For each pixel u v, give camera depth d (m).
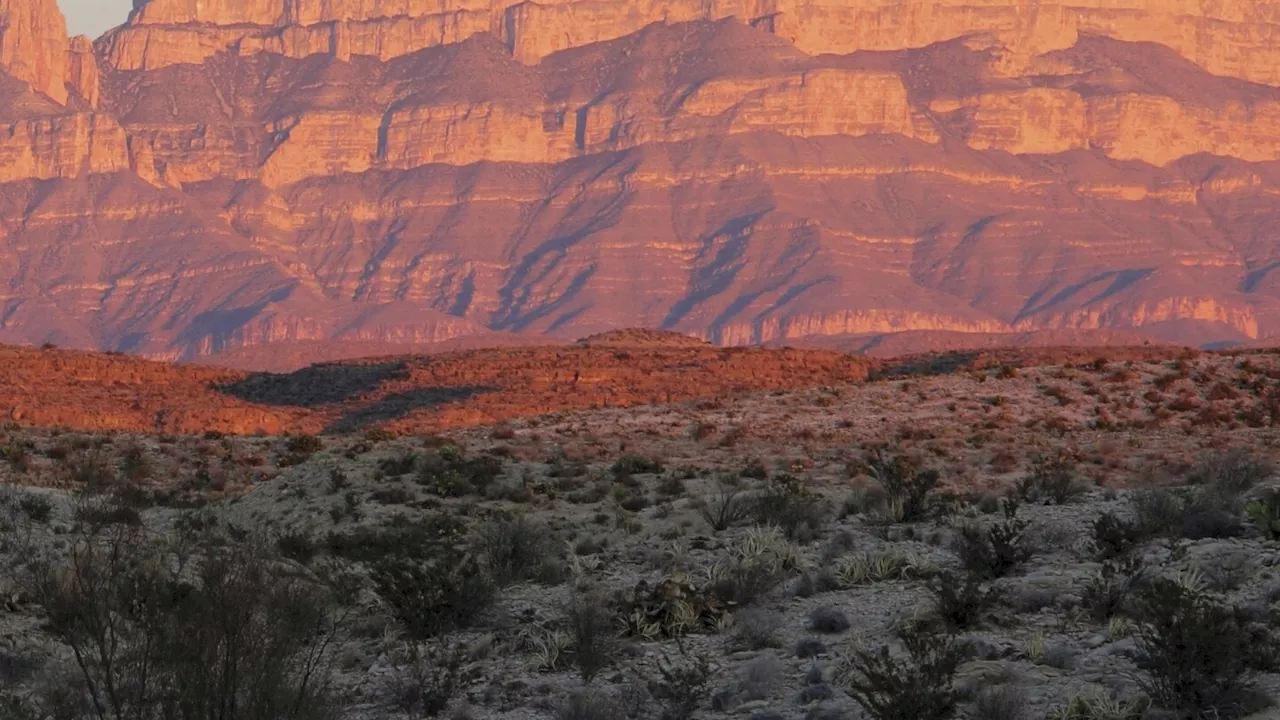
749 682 55.16
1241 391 160.88
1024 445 136.75
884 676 50.62
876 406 165.25
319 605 63.16
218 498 114.25
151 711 48.84
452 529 85.94
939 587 63.84
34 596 63.25
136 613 54.22
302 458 140.12
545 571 74.25
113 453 140.88
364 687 59.41
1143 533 70.44
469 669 60.59
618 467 115.12
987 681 52.00
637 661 59.81
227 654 48.62
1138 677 51.34
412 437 156.88
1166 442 133.25
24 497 86.94
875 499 85.44
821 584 66.56
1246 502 75.81
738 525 82.88
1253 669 50.78
